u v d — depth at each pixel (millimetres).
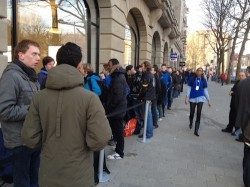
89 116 2420
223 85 41250
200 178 5402
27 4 6809
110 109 5918
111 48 10680
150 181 5145
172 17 26203
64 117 2424
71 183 2414
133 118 8172
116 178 5199
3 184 4129
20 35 6535
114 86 5832
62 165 2412
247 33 27266
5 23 5277
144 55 18062
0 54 5215
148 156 6484
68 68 2441
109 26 10578
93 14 10469
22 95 3281
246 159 4953
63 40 8617
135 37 17422
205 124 10508
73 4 9164
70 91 2445
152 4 17406
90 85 6066
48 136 2482
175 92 19422
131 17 16141
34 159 3754
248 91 5160
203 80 8766
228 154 6961
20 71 3324
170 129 9406
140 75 8477
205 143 7859
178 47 47656
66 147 2416
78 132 2432
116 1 11008
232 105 8875
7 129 3307
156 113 9430
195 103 9008
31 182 3779
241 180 5398
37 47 3479
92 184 2559
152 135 8125
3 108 3135
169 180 5227
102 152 4980
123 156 6309
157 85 9383
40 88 3961
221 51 41938
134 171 5562
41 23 7445
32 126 2541
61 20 8477
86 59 10188
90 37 10344
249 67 6926
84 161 2475
